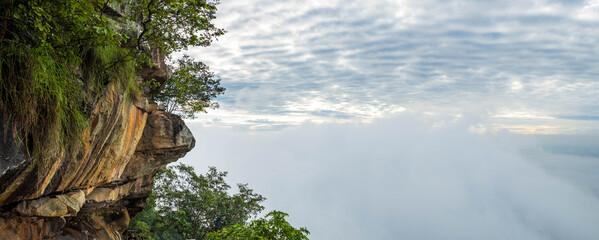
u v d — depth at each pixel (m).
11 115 6.06
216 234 9.05
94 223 16.59
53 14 6.11
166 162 16.17
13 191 7.14
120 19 10.46
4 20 5.62
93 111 8.70
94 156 10.09
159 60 15.09
